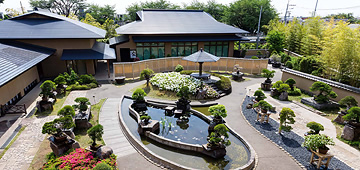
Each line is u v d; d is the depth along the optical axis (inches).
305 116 514.9
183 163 342.0
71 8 2539.4
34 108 541.3
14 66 514.6
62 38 805.2
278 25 1636.3
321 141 310.8
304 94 683.4
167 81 701.3
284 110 414.0
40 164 323.3
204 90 641.6
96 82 773.3
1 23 839.1
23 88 633.0
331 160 344.5
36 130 428.8
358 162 339.6
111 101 617.6
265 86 734.5
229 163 342.3
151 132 426.0
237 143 401.7
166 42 1095.6
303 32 1221.7
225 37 1157.7
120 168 322.3
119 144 393.4
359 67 590.2
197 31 1092.5
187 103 549.6
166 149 384.5
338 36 644.1
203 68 1008.2
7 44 740.0
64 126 341.7
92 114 522.9
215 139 346.0
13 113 502.9
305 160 346.0
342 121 467.8
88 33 860.0
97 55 846.5
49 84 522.9
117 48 1075.3
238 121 494.9
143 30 1044.5
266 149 379.2
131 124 482.9
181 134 439.5
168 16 1255.5
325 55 697.6
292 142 400.8
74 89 709.9
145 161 341.7
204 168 330.3
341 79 649.6
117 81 788.0
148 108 584.1
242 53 1306.6
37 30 829.8
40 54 718.5
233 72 923.4
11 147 368.2
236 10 2207.2
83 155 315.6
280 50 1336.1
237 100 637.9
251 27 2220.7
